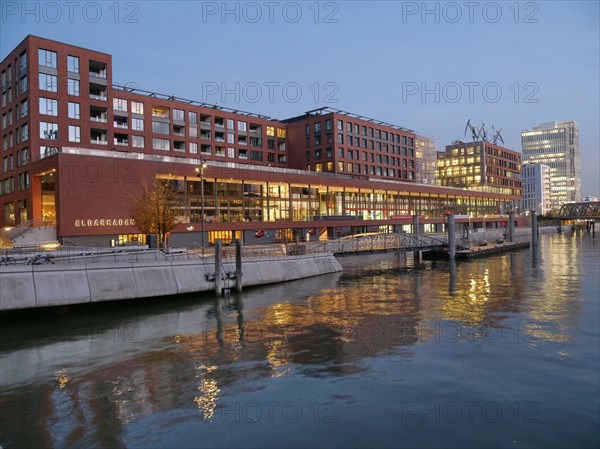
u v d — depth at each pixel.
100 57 66.12
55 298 26.03
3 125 67.75
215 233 70.31
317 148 103.00
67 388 16.08
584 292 33.25
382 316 26.42
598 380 15.61
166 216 52.59
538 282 38.88
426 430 12.38
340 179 88.94
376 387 15.44
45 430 12.95
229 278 34.47
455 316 26.08
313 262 44.91
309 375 16.83
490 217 140.12
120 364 18.59
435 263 57.28
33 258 29.47
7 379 17.02
